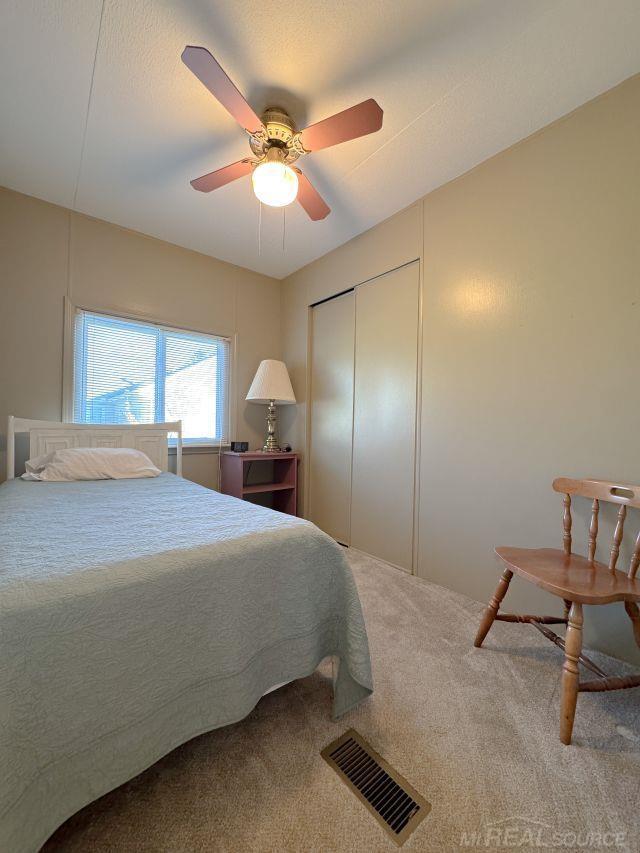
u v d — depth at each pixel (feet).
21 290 7.31
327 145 5.05
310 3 3.88
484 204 6.21
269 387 9.82
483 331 6.23
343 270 9.24
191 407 9.90
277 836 2.53
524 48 4.29
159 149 6.04
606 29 4.04
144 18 4.03
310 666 3.59
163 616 2.66
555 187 5.33
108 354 8.50
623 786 2.91
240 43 4.28
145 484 6.26
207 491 5.72
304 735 3.37
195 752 3.17
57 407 7.72
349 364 9.16
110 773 2.39
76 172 6.64
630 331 4.63
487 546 6.12
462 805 2.75
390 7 3.90
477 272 6.31
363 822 2.63
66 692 2.23
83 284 8.02
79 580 2.43
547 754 3.21
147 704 2.56
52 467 6.43
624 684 3.56
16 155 6.21
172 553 2.91
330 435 9.79
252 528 3.62
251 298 10.92
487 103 5.04
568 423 5.19
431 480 7.06
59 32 4.19
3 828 1.91
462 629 5.26
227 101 4.24
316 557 3.70
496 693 3.96
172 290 9.33
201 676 2.84
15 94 4.98
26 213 7.34
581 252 5.07
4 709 1.97
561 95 4.90
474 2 3.84
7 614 2.07
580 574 4.03
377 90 4.86
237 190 7.14
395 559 7.80
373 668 4.35
